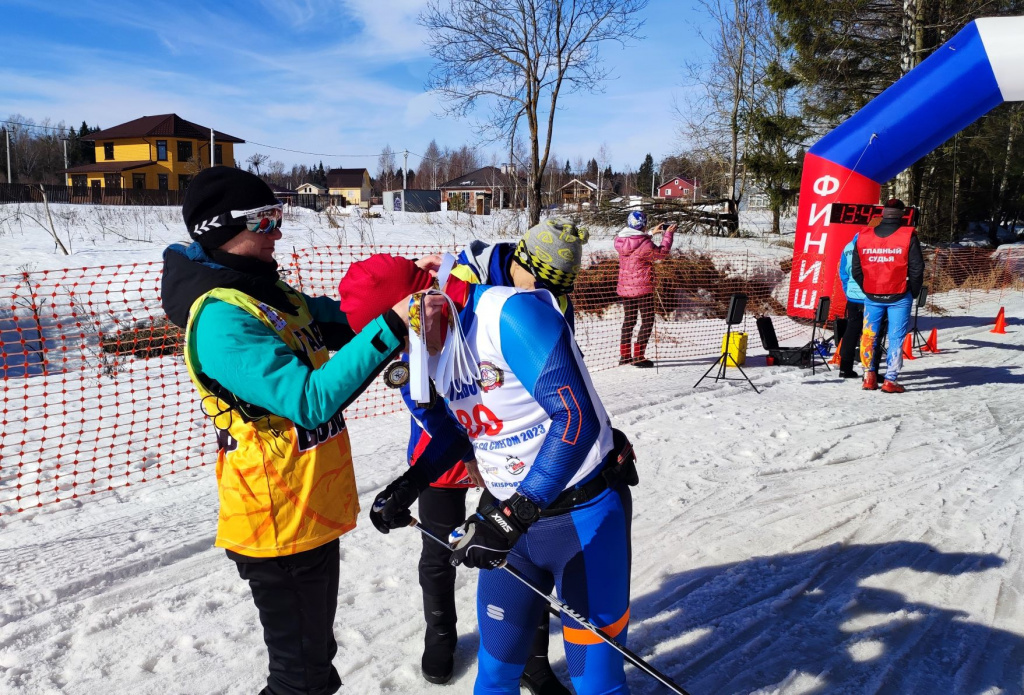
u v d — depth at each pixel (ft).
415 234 64.95
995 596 12.19
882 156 29.55
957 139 79.71
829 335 36.50
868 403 24.23
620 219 69.87
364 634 10.80
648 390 24.89
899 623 11.37
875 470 17.90
